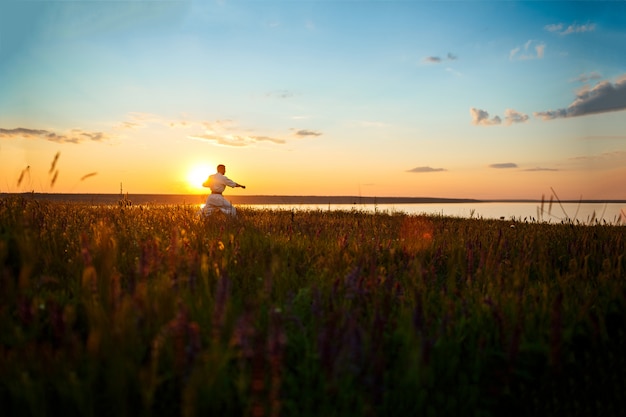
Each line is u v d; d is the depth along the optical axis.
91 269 3.11
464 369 2.97
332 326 2.44
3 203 5.43
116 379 2.23
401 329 3.06
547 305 3.60
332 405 2.44
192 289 3.34
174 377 2.49
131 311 2.57
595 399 2.79
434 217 15.68
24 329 2.94
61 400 2.30
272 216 11.68
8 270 3.18
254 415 1.97
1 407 2.26
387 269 4.83
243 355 2.23
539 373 2.99
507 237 7.23
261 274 4.22
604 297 3.93
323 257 4.88
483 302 3.50
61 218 6.17
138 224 6.88
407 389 2.56
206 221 7.84
